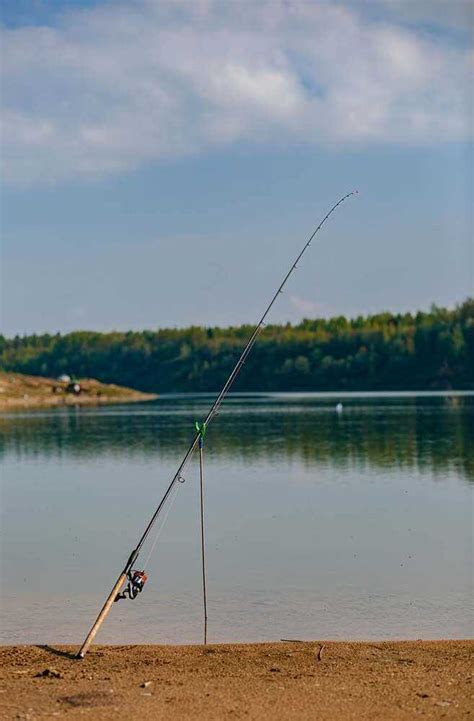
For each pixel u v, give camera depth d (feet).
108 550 95.09
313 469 166.09
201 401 620.08
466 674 46.26
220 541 98.48
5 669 48.44
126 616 67.26
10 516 120.57
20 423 359.66
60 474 171.63
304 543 96.27
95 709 40.83
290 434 253.85
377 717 39.55
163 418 376.48
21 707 41.16
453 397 549.13
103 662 49.96
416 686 44.14
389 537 98.78
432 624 63.67
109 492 144.25
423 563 84.99
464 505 119.96
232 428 288.71
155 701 41.98
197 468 174.29
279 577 79.82
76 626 64.64
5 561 89.56
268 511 119.14
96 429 308.40
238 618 66.13
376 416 340.80
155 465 183.73
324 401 534.37
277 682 45.16
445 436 232.94
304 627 63.26
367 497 129.49
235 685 44.65
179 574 82.12
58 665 49.26
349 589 74.84
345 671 47.32
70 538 103.09
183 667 48.55
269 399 614.34
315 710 40.55
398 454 188.44
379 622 64.34
